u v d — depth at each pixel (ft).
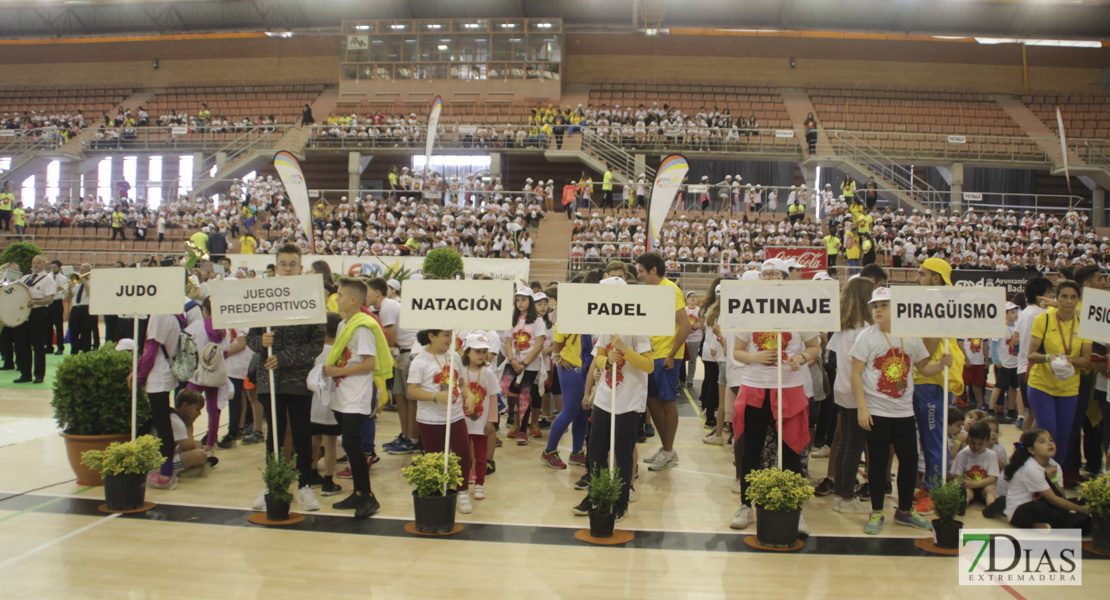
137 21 107.55
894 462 22.00
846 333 16.53
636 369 16.44
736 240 63.05
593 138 84.69
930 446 16.94
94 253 67.21
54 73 110.63
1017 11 97.19
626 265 19.60
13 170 89.66
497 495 18.12
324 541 14.67
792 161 88.99
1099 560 14.30
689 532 15.64
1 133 92.22
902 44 102.22
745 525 15.89
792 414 15.62
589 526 15.71
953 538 14.64
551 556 14.10
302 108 99.71
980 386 31.12
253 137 89.40
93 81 110.22
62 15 107.14
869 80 102.68
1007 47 101.50
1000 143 87.92
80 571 12.97
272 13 103.91
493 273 55.93
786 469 15.65
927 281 18.04
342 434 16.37
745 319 15.14
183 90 105.60
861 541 15.11
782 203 94.79
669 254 60.64
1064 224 71.20
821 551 14.55
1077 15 97.55
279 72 107.34
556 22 96.78
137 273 17.04
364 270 54.34
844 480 16.85
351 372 16.17
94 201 78.79
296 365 16.30
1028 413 21.61
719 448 24.17
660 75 103.71
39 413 26.61
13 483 18.19
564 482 19.44
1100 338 16.67
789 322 15.03
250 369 21.84
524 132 85.20
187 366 17.67
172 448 17.97
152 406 17.67
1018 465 16.52
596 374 17.80
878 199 90.02
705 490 18.95
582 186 72.43
